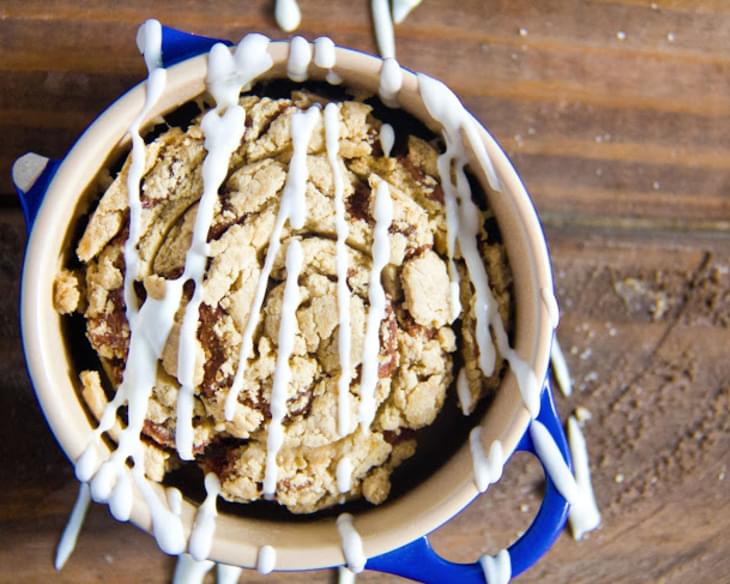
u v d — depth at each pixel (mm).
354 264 272
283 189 271
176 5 317
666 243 336
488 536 333
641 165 333
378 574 331
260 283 269
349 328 270
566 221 333
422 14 324
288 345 269
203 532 278
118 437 276
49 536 324
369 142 277
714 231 337
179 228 272
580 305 335
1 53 314
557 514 285
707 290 337
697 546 338
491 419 281
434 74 325
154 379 274
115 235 273
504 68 327
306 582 329
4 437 322
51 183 266
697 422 337
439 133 283
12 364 320
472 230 280
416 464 290
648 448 337
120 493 273
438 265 277
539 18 328
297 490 279
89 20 316
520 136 329
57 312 274
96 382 276
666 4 331
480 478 277
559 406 334
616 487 336
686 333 337
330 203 271
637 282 336
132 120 270
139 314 271
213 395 271
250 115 275
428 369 278
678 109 333
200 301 269
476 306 279
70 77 316
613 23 330
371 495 283
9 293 319
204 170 270
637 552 337
